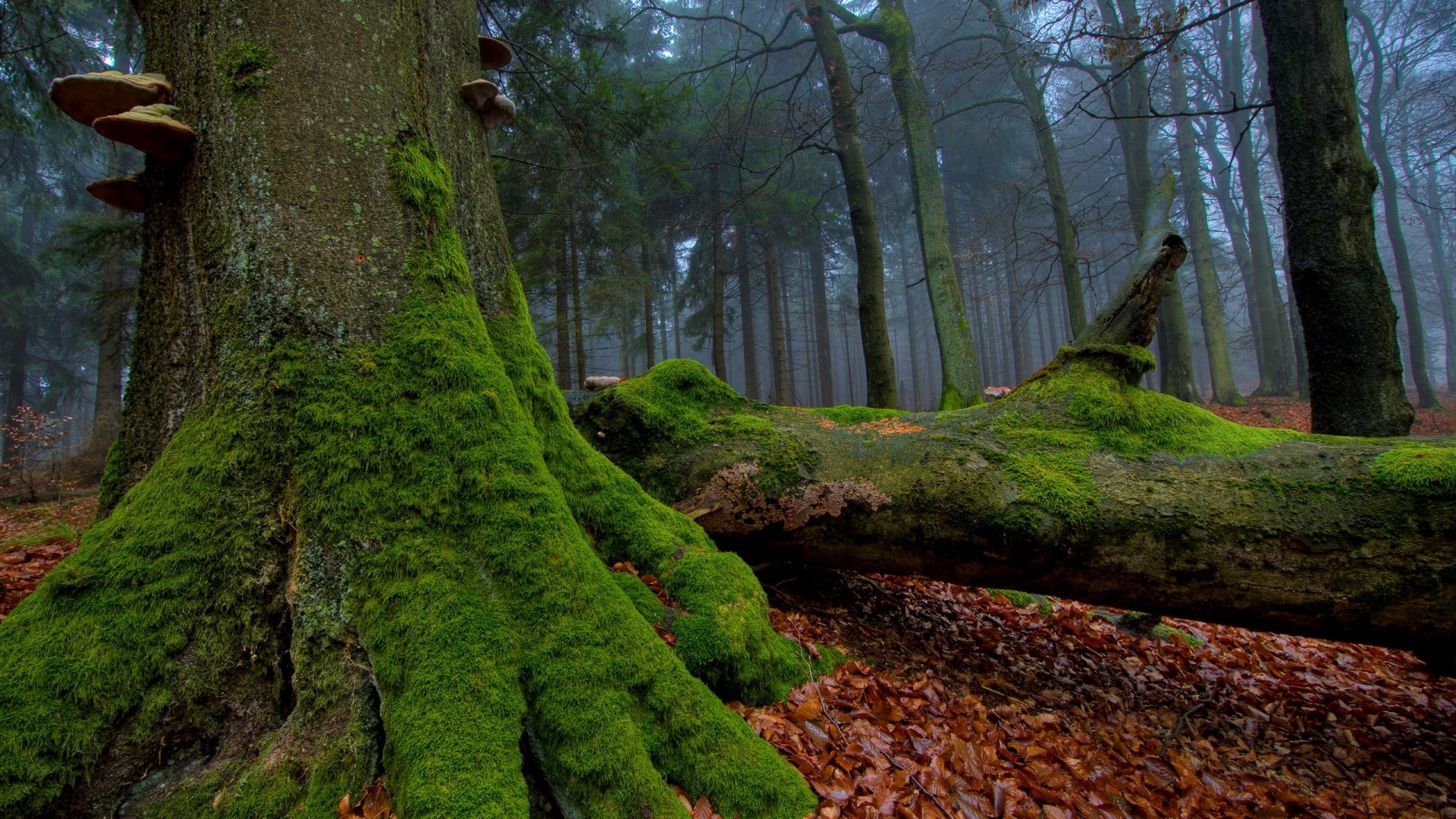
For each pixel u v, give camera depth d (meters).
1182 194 21.34
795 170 19.25
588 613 2.16
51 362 20.03
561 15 9.06
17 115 9.49
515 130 10.86
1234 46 20.17
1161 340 16.78
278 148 2.36
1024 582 3.32
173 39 2.53
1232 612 2.99
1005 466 3.26
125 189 2.60
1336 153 4.47
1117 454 3.22
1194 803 2.79
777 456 3.65
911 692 3.18
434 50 3.01
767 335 38.88
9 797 1.58
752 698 2.70
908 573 3.59
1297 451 3.00
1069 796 2.60
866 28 9.91
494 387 2.46
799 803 2.07
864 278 9.20
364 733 1.85
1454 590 2.55
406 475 2.20
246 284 2.27
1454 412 19.70
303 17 2.48
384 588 2.02
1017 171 25.11
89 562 1.94
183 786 1.78
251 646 1.98
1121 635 4.72
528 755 1.92
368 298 2.38
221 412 2.18
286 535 2.09
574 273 14.71
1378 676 4.36
